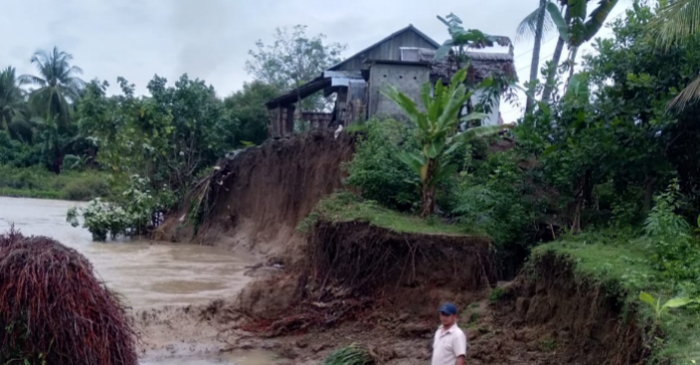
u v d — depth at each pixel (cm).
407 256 1277
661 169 1186
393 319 1223
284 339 1185
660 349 686
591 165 1248
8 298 614
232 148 3431
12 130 6241
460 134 1424
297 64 4256
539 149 1368
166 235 2644
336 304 1275
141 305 1288
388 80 2083
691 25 946
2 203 4262
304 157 2191
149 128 2839
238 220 2517
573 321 952
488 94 1989
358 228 1345
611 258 973
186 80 2958
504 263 1390
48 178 5375
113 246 2356
